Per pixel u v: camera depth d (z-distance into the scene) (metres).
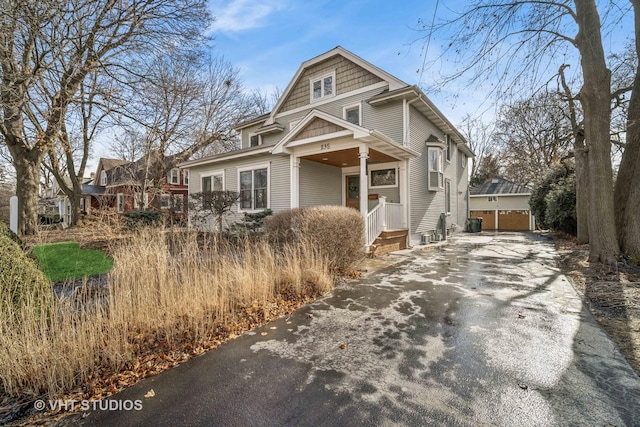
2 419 1.99
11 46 7.39
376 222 8.63
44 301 2.99
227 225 12.01
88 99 9.91
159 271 4.03
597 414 1.96
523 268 6.61
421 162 11.48
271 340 3.16
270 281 4.67
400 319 3.69
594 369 2.50
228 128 21.28
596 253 6.44
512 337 3.12
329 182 11.50
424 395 2.18
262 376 2.47
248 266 4.63
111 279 4.04
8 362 2.24
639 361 2.61
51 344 2.52
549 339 3.06
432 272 6.31
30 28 6.79
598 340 3.02
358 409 2.04
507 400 2.11
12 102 7.75
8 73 7.56
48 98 9.50
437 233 12.36
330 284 5.08
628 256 6.16
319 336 3.24
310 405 2.09
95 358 2.61
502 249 9.76
